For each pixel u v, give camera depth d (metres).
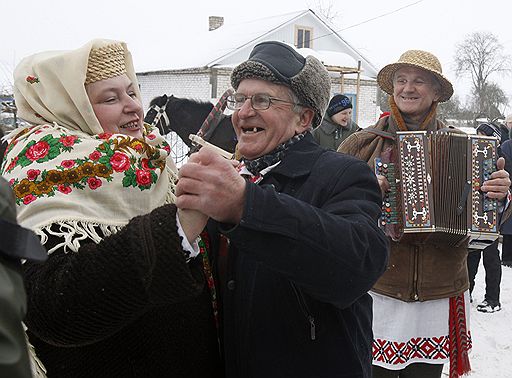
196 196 1.36
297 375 1.66
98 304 1.32
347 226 1.51
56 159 1.60
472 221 2.89
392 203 2.96
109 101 1.84
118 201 1.61
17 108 1.84
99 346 1.58
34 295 1.37
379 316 3.06
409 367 3.11
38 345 1.58
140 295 1.33
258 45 1.87
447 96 3.08
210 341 1.76
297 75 1.77
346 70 18.84
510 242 6.34
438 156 2.93
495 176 2.89
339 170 1.74
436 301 3.05
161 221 1.37
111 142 1.67
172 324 1.65
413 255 3.01
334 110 5.98
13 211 0.90
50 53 1.88
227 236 1.42
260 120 1.80
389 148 3.04
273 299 1.67
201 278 1.40
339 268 1.47
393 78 3.16
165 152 1.76
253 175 1.85
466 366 3.11
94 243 1.43
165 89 23.78
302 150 1.83
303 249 1.42
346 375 1.68
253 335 1.68
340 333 1.69
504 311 5.61
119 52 1.89
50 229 1.46
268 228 1.39
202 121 6.23
